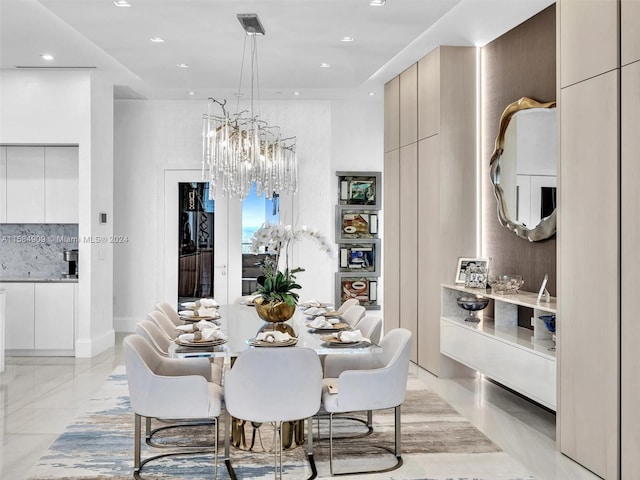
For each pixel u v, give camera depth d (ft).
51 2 14.23
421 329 20.17
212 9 14.67
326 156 27.53
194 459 12.10
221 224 27.25
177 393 10.78
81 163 21.66
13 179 22.63
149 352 12.08
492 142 18.24
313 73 20.95
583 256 11.44
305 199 27.43
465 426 14.07
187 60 19.30
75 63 20.79
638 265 9.99
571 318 11.82
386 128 23.67
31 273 23.45
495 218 18.10
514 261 17.12
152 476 11.19
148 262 27.22
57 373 19.33
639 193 9.95
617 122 10.44
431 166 19.26
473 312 18.54
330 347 11.68
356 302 17.24
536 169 15.70
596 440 11.10
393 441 13.11
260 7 14.53
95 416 14.87
